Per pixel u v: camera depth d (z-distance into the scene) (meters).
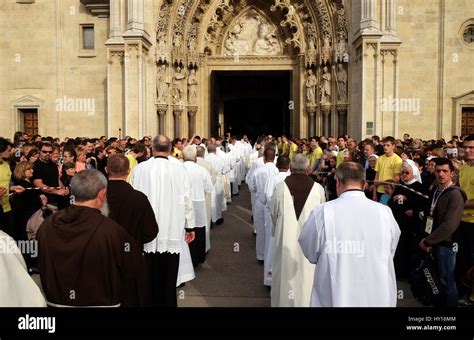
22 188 10.17
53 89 27.78
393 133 23.19
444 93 26.28
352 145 14.72
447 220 7.43
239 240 14.18
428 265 7.95
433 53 26.31
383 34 23.27
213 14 27.34
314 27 26.61
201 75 27.94
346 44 24.97
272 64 28.20
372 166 12.10
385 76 23.17
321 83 26.27
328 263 4.76
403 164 10.35
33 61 27.77
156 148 7.88
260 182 11.38
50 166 11.13
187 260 9.73
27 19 27.72
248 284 10.02
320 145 18.84
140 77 23.06
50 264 4.31
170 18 25.64
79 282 4.29
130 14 23.06
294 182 7.49
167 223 7.61
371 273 4.70
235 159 23.27
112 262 4.38
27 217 10.54
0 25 27.84
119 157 6.54
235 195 23.77
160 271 7.68
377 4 23.47
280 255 7.40
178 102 26.31
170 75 25.91
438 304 7.88
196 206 11.09
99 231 4.35
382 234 4.76
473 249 8.30
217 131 29.69
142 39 23.09
